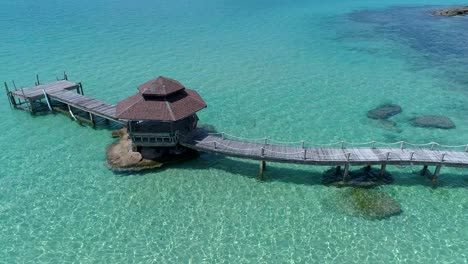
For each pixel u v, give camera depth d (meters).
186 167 27.31
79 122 34.47
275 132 31.94
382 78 44.06
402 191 24.28
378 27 69.62
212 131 31.70
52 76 45.28
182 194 24.45
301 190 24.70
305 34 65.94
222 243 20.52
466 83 41.78
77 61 51.00
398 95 39.06
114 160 27.44
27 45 58.53
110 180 25.97
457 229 21.05
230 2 107.00
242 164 27.78
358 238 20.64
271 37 64.19
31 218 22.45
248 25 73.88
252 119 34.38
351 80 43.66
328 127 32.69
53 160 28.47
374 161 24.34
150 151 27.61
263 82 43.53
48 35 64.94
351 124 33.16
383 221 21.75
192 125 28.64
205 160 28.16
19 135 32.31
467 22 70.62
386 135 31.23
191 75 45.97
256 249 20.09
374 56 52.53
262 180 25.83
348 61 50.69
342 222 21.78
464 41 58.00
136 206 23.41
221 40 62.41
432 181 24.72
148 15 85.62
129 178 26.12
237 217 22.41
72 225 21.88
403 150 25.81
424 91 39.94
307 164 24.97
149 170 26.81
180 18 81.75
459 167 24.22
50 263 19.28
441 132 31.53
